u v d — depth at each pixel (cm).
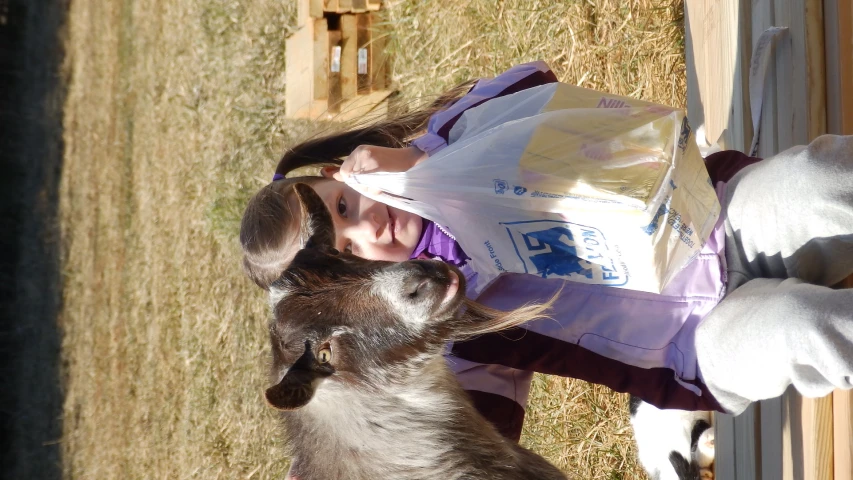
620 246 245
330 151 350
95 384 937
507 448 295
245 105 758
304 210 292
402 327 280
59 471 959
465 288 277
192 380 770
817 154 237
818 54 284
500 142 254
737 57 356
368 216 301
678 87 471
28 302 1077
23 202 1134
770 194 249
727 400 266
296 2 725
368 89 632
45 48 1188
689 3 432
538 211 250
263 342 697
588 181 238
